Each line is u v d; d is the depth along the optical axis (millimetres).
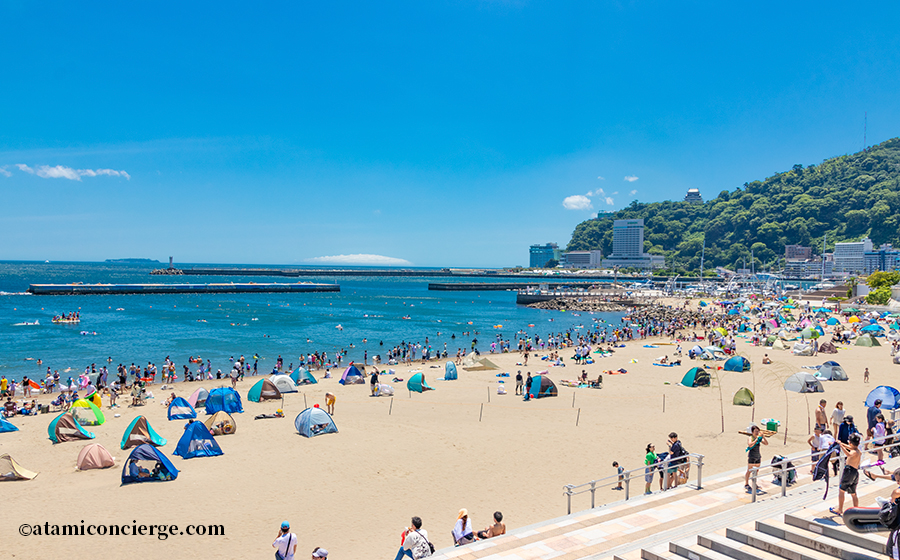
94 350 56406
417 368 48562
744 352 54094
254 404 33469
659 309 111688
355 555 14141
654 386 38719
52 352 54969
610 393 36344
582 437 25359
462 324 89125
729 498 14383
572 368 47344
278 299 137625
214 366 50125
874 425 18141
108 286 137000
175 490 18781
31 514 16719
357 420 28828
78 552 14289
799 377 35688
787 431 26016
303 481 19641
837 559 9078
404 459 22109
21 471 20078
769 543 9844
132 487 19062
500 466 21281
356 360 55156
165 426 27562
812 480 14992
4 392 36344
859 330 66750
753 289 176750
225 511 17016
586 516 14023
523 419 29062
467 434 25938
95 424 27344
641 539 11664
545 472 20594
